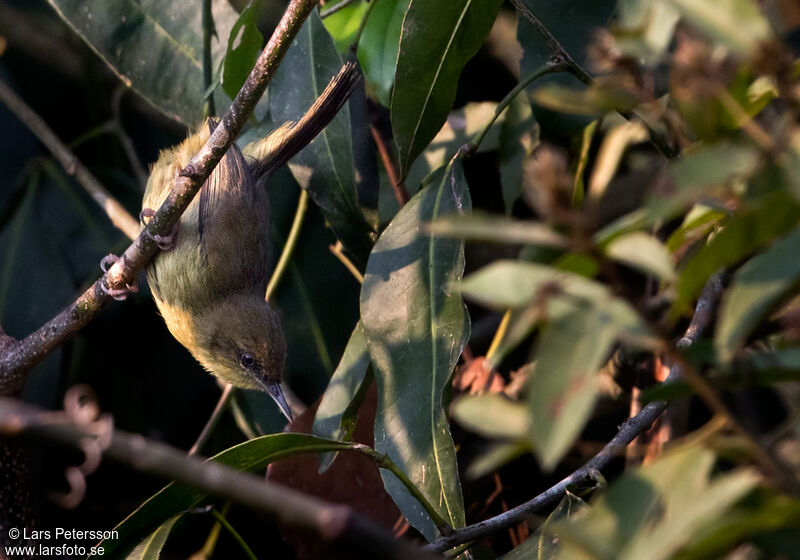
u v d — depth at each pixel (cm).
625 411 897
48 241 1008
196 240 922
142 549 561
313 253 978
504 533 827
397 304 611
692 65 281
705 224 479
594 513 277
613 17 675
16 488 722
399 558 274
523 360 922
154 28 873
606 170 798
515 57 945
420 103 630
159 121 1102
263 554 880
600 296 248
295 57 807
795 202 267
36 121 1005
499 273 256
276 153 941
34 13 1076
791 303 409
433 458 559
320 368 944
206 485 296
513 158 827
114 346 978
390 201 881
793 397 466
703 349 312
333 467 746
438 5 608
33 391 889
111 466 924
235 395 967
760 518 259
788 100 265
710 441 281
